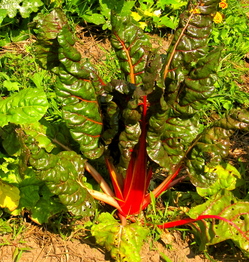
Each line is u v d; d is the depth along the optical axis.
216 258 1.07
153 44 1.74
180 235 1.11
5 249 1.05
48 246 1.07
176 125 1.01
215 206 1.06
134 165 1.03
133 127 0.92
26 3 1.62
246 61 1.76
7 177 1.08
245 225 1.03
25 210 1.11
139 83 1.04
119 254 1.00
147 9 1.78
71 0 1.70
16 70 1.51
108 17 1.68
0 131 1.05
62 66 0.94
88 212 0.97
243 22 1.85
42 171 0.88
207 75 0.95
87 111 0.97
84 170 1.08
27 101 1.04
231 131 0.97
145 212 1.13
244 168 1.31
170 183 1.17
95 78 0.99
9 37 1.67
